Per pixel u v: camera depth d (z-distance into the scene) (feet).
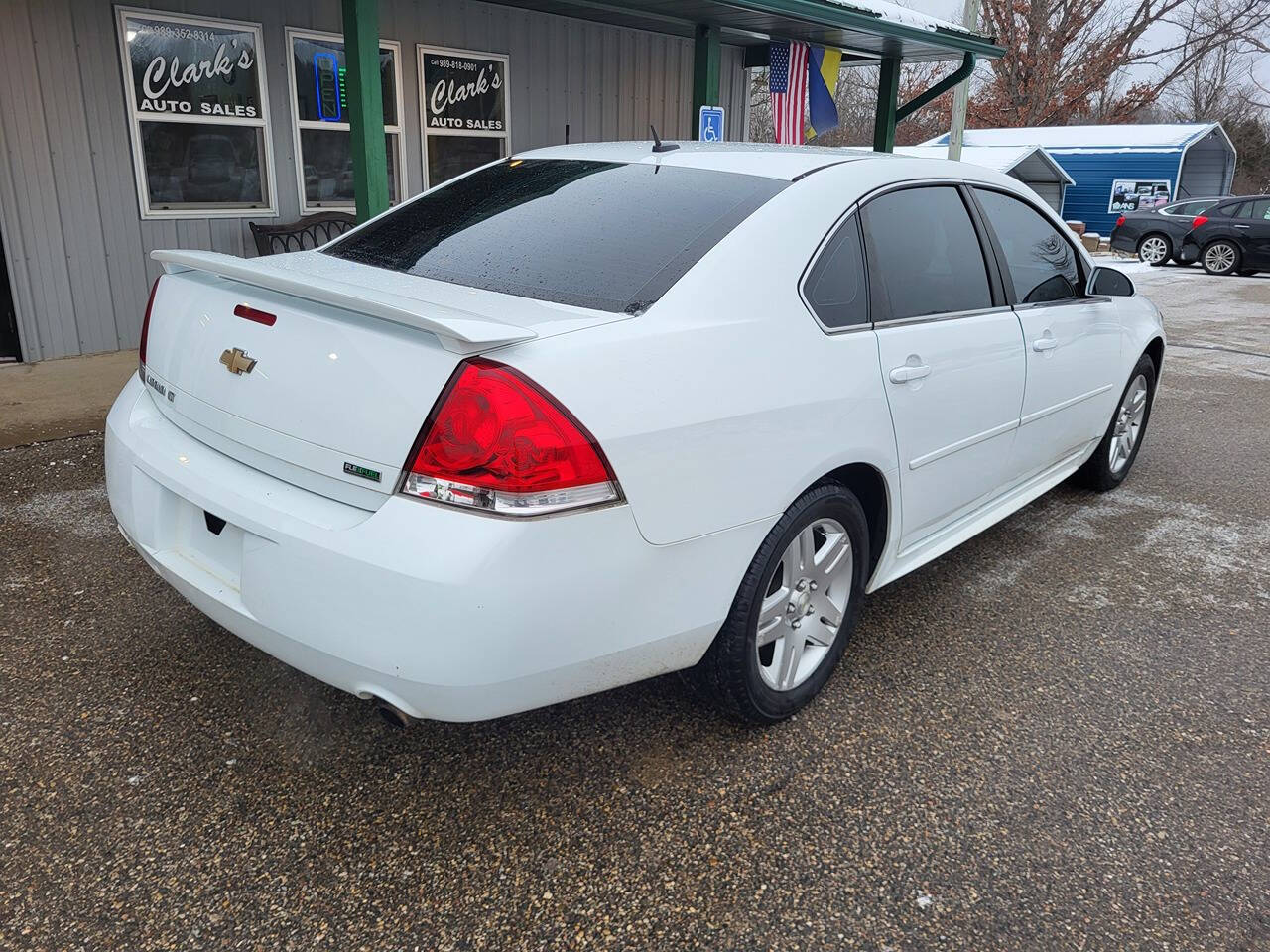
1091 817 7.84
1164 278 55.93
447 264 8.72
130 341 23.08
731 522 7.56
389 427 6.45
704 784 8.04
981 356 10.52
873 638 10.78
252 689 9.14
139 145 22.07
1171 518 15.05
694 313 7.55
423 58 27.09
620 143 11.12
